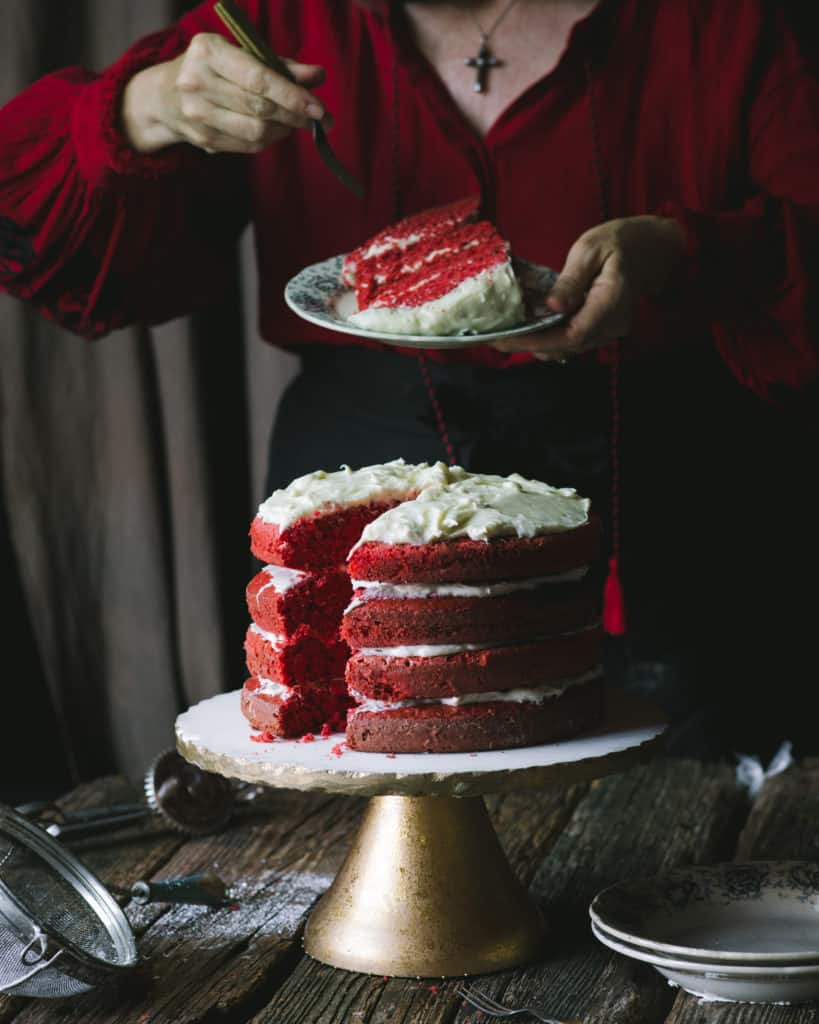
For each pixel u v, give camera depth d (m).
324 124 1.61
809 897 1.21
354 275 1.57
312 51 1.97
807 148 1.84
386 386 1.96
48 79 1.98
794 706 2.11
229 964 1.19
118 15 2.62
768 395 1.90
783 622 2.10
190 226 2.04
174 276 2.08
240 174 2.07
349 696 1.33
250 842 1.50
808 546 2.09
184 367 2.70
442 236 1.55
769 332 1.81
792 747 2.07
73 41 2.65
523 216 1.90
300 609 1.32
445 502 1.29
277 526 1.33
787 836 1.49
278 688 1.32
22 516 2.83
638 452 1.95
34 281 1.99
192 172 1.98
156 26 2.61
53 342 2.76
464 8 1.89
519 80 1.88
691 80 1.86
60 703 2.90
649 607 2.02
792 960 1.04
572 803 1.61
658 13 1.85
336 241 2.01
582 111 1.86
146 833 1.51
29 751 2.93
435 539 1.24
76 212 1.92
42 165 1.92
